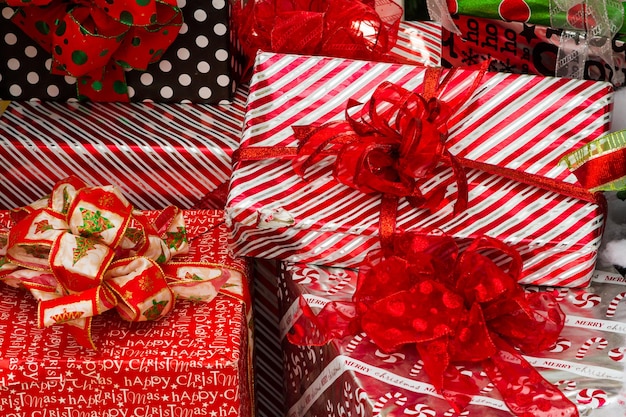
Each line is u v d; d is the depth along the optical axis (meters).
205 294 1.12
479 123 1.19
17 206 1.33
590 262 1.12
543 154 1.17
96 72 1.36
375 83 1.24
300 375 1.17
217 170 1.30
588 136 1.18
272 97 1.24
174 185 1.31
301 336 1.10
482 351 1.00
